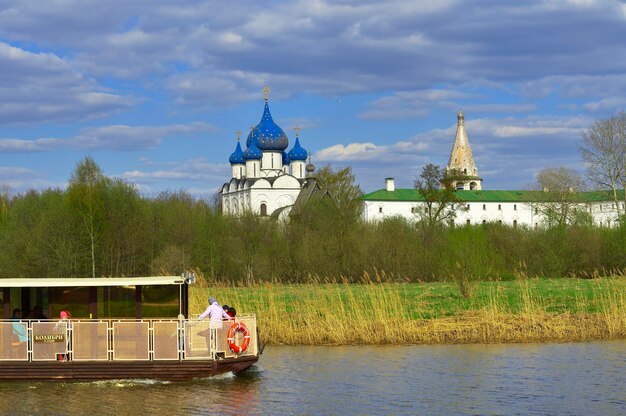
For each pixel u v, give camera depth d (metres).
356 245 85.12
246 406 30.25
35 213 91.56
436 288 67.44
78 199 89.31
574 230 88.94
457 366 38.09
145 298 34.56
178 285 34.62
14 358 33.12
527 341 45.53
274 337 46.50
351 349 43.69
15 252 87.19
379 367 38.06
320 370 37.25
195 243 91.06
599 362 38.72
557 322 48.34
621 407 30.22
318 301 55.03
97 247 90.00
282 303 54.16
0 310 34.22
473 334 46.53
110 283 33.78
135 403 30.28
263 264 86.75
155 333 33.22
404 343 45.59
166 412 29.17
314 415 29.06
